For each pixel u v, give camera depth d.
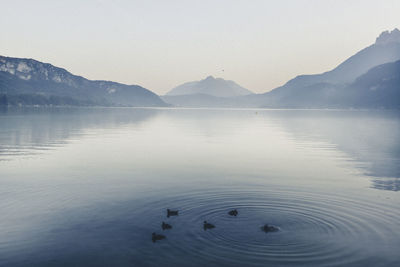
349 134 70.25
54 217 17.44
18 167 30.98
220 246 13.90
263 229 15.63
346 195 21.80
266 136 65.12
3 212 18.12
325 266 12.28
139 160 35.91
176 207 19.14
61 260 12.79
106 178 26.78
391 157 38.81
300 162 35.25
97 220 17.00
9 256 13.06
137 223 16.58
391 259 12.80
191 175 28.25
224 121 129.38
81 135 62.19
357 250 13.53
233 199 20.83
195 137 62.03
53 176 27.28
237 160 36.38
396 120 140.38
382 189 23.42
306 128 90.38
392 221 16.78
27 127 79.00
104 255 13.19
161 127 89.56
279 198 21.03
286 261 12.62
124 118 143.75
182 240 14.50
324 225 16.23
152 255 13.16
